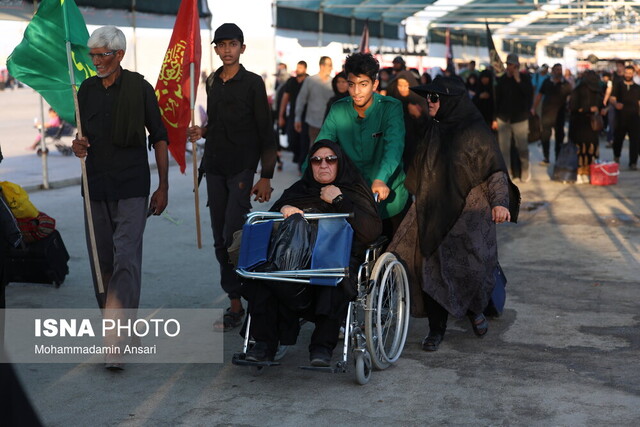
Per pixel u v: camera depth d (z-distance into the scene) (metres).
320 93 13.58
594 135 13.70
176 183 14.26
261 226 5.04
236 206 6.12
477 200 5.57
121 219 5.42
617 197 12.05
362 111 5.71
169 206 11.71
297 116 13.94
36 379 5.10
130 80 5.37
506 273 7.71
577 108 13.64
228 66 6.12
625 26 31.09
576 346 5.66
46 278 7.32
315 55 20.69
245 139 6.11
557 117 16.23
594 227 9.83
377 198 5.38
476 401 4.69
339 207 5.09
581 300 6.78
